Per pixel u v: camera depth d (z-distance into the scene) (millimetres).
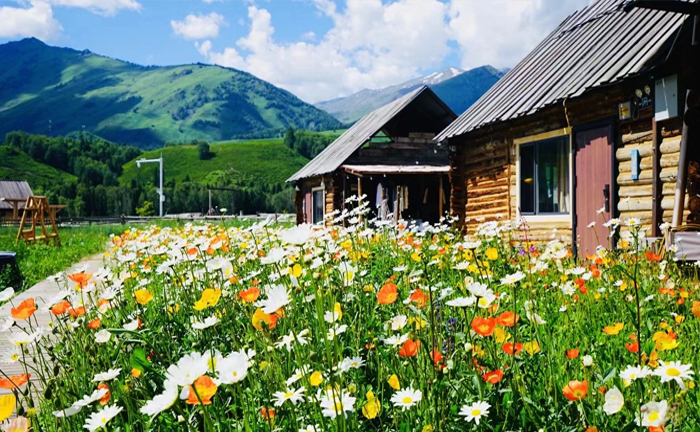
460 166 12469
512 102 10492
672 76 6906
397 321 2090
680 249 5250
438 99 20719
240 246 4879
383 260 4555
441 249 4551
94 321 2668
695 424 1778
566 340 2668
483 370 2010
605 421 1777
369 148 20844
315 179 22969
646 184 7648
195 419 2094
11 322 2443
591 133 8648
